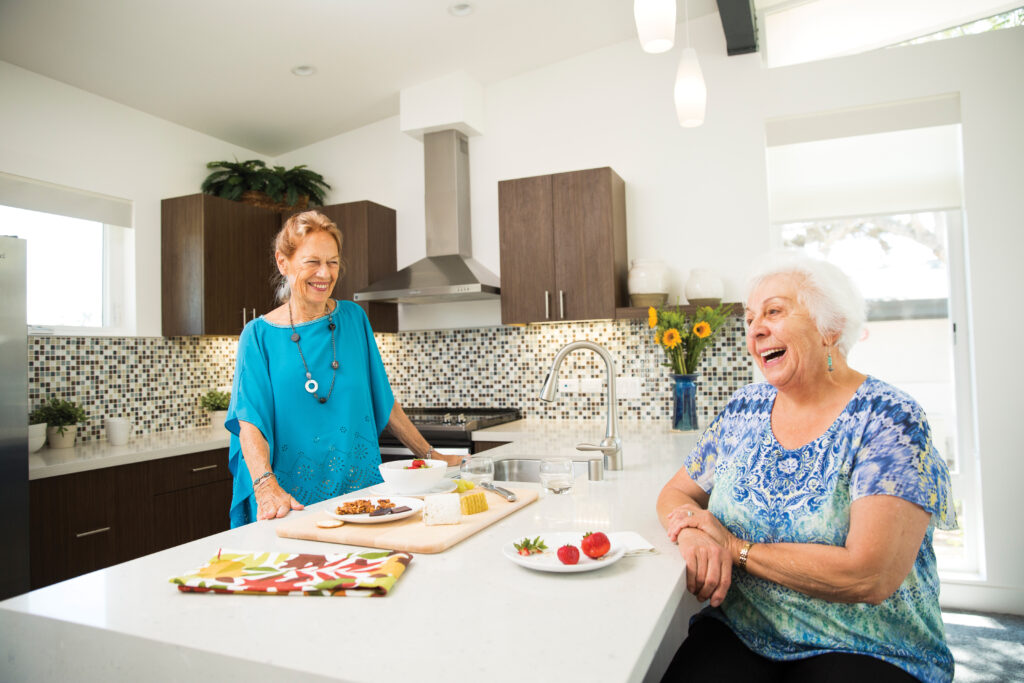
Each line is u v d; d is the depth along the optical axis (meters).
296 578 1.05
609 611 0.92
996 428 3.10
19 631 1.00
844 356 1.28
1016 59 3.07
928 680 1.12
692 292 3.33
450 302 4.11
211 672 0.83
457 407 4.18
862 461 1.16
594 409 3.81
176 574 1.15
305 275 1.87
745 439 1.35
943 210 3.37
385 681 0.74
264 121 4.06
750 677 1.18
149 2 2.78
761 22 3.65
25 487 2.61
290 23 3.09
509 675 0.75
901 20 3.47
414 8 3.12
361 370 2.03
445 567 1.14
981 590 3.19
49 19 2.80
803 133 3.48
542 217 3.52
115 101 3.57
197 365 4.07
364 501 1.48
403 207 4.26
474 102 3.92
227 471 3.60
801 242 3.89
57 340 3.32
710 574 1.12
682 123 2.19
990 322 3.10
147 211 3.73
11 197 3.13
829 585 1.10
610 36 3.63
